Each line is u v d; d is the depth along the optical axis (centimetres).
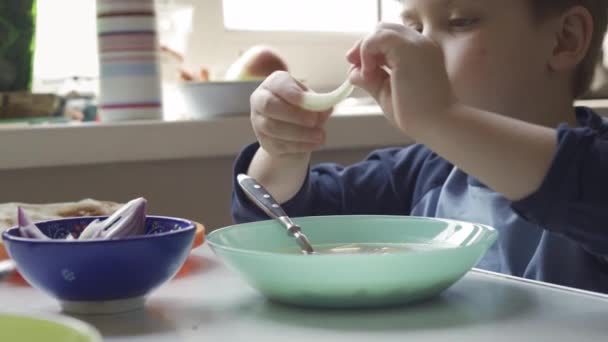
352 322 43
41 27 139
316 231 61
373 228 61
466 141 63
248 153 91
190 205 128
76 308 47
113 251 45
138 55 119
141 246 45
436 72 64
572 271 83
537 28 91
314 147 82
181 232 48
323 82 166
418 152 107
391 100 66
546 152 62
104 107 120
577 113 99
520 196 63
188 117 130
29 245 45
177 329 42
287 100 77
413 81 64
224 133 121
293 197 90
